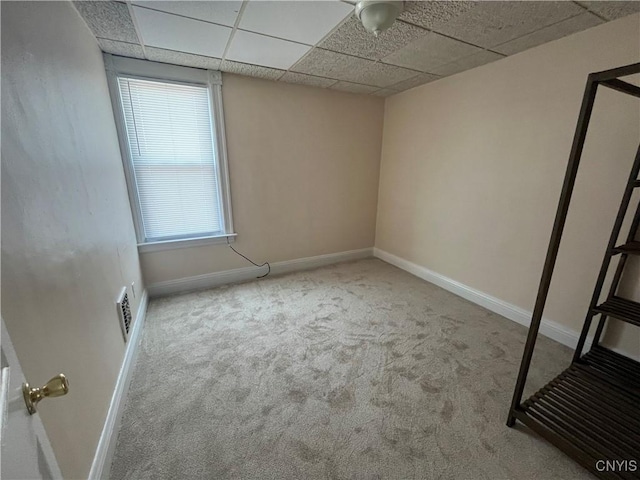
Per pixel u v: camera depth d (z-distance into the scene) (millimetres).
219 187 2822
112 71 2189
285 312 2463
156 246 2635
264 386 1633
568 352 1936
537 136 2053
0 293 650
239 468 1192
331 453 1258
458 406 1505
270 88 2816
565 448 1204
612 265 1765
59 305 946
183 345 1999
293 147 3084
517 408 1361
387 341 2062
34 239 833
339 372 1749
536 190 2102
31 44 968
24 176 817
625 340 1752
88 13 1563
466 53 2111
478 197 2529
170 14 1605
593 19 1618
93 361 1185
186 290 2867
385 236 3754
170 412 1454
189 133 2607
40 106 983
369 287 2984
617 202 1713
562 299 2029
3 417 438
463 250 2732
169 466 1194
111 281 1586
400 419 1428
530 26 1708
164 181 2611
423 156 3045
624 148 1654
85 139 1440
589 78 1019
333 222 3572
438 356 1900
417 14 1592
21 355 712
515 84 2141
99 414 1180
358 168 3549
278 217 3199
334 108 3201
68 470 877
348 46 2016
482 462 1226
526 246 2211
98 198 1534
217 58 2252
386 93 3270
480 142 2451
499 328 2234
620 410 1354
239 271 3113
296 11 1580
